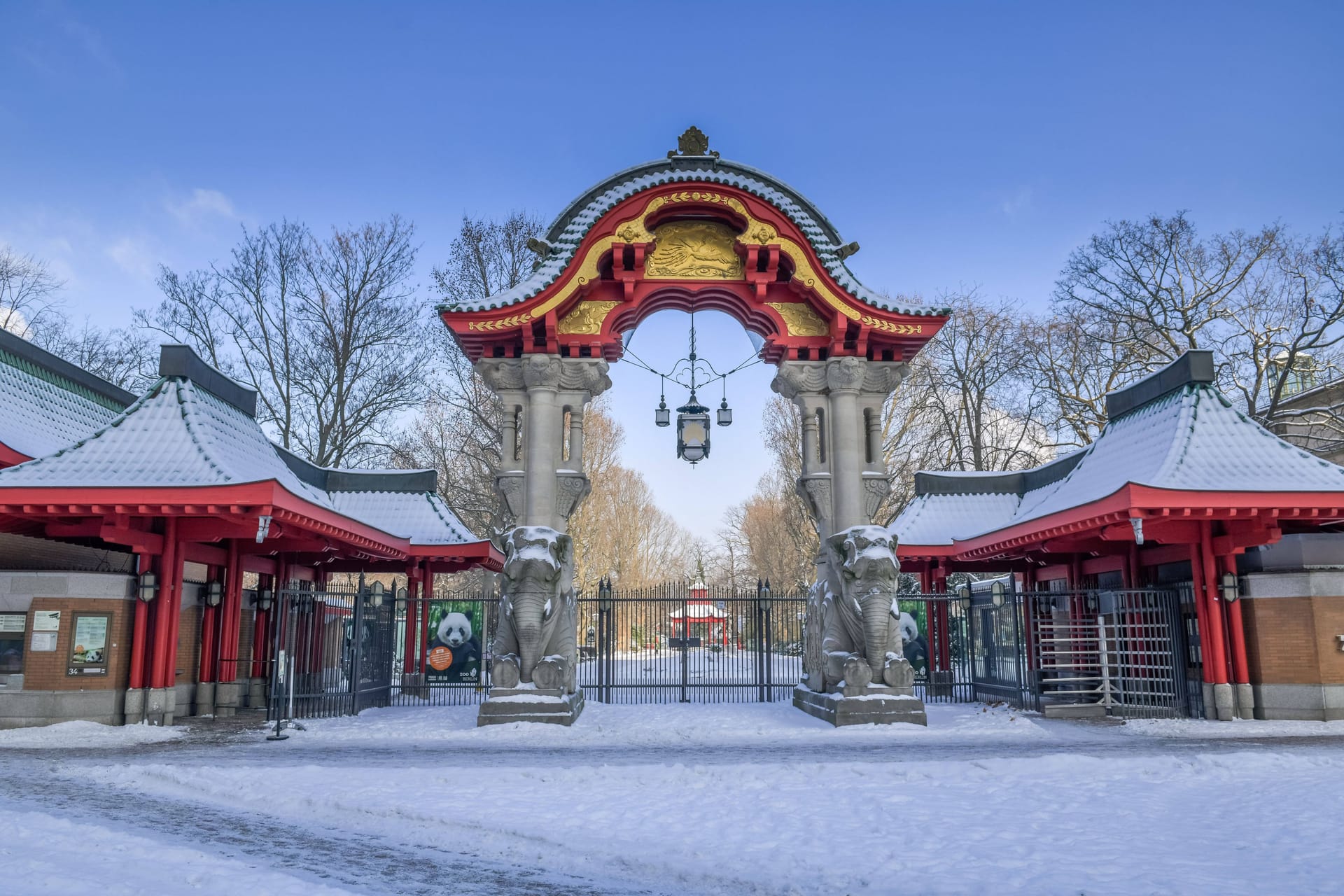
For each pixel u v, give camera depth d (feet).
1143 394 66.54
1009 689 66.59
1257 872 20.24
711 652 96.84
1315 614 53.36
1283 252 112.16
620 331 61.46
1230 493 50.26
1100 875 20.16
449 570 96.63
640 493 214.28
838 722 51.26
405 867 21.90
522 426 59.77
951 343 137.59
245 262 121.60
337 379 122.42
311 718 58.80
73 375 69.51
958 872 20.66
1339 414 109.70
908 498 134.21
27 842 23.22
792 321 60.34
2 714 50.75
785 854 22.45
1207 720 53.78
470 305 56.54
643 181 57.88
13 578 52.06
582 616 138.41
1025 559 79.97
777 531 173.78
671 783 33.04
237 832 25.59
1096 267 122.42
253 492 49.73
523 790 31.42
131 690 52.49
